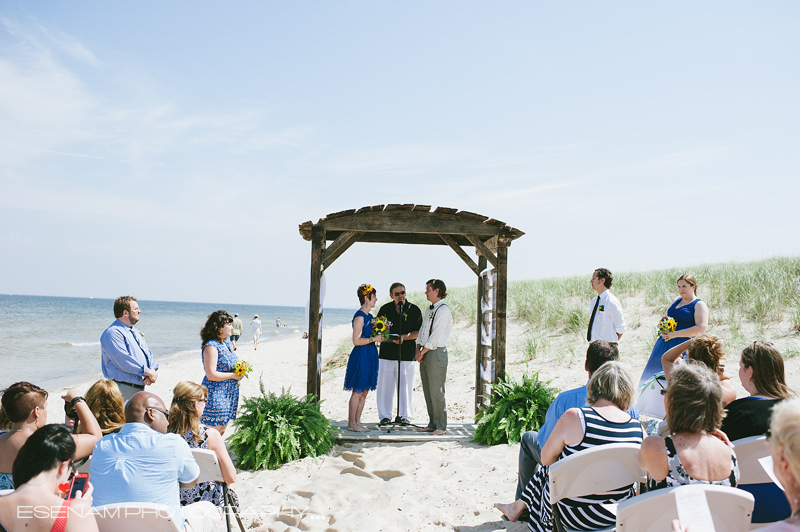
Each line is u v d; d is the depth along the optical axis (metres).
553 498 3.07
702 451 2.59
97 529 2.43
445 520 4.18
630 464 3.04
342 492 4.94
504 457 5.81
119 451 3.01
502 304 7.12
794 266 12.31
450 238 8.02
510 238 7.15
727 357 8.66
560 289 16.20
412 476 5.27
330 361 15.30
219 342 5.84
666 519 2.38
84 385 14.39
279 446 5.80
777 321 9.81
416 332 7.70
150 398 3.28
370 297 7.03
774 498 2.87
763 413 3.01
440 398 7.08
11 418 3.29
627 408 3.27
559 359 10.55
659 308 12.41
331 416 8.55
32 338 32.84
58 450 2.43
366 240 8.22
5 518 2.29
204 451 3.54
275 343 29.08
